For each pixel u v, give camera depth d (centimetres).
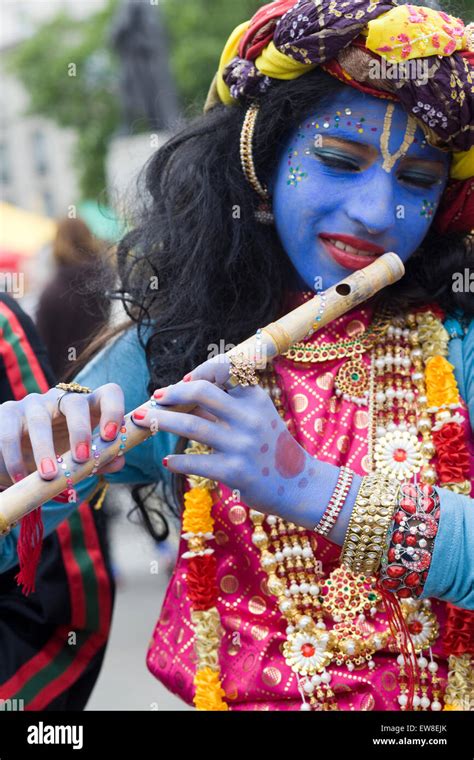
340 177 182
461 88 175
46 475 162
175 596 196
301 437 188
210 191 199
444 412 184
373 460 185
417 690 181
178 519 206
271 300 199
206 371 167
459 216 195
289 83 183
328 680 180
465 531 169
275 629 185
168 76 1126
